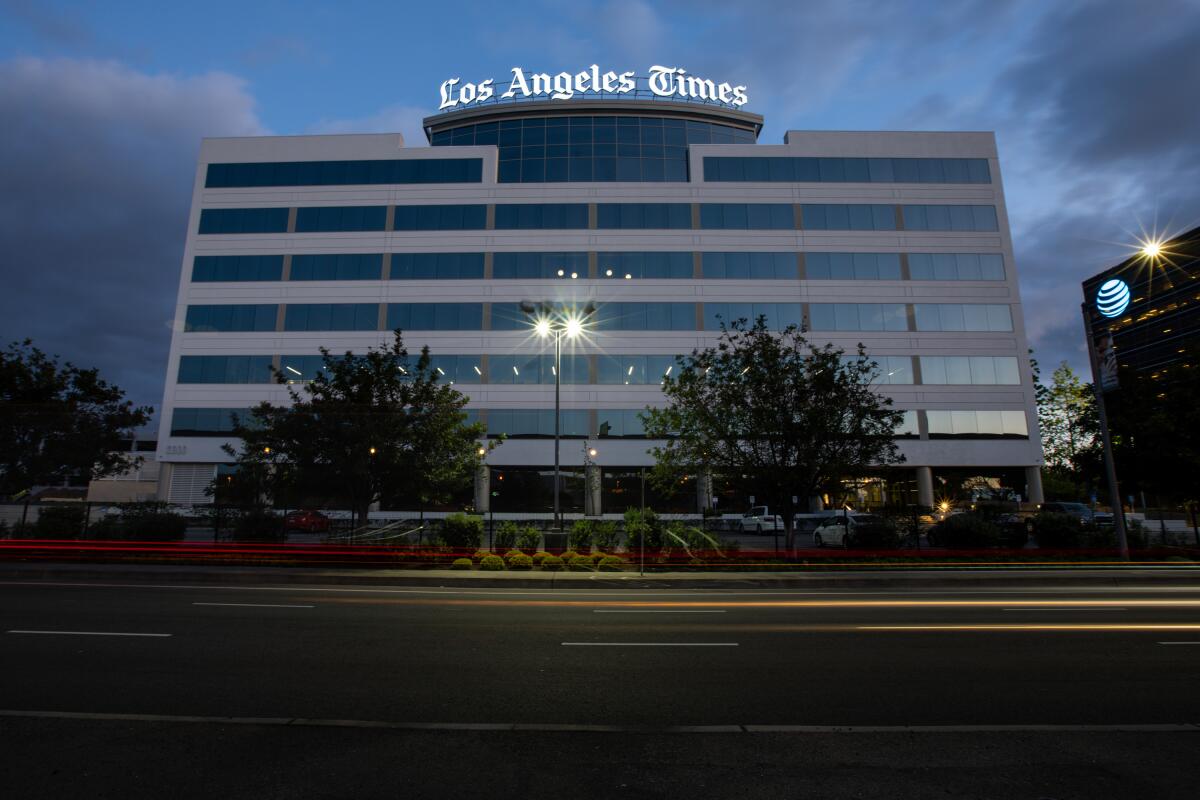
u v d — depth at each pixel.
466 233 43.56
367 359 24.09
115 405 24.39
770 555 20.39
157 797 3.85
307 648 8.02
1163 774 4.27
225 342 42.06
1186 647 8.27
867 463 21.12
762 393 20.78
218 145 44.56
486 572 16.98
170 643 8.20
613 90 50.34
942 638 8.84
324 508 22.17
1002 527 22.48
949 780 4.17
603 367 42.09
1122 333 68.94
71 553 19.27
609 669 7.09
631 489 40.97
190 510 21.62
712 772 4.30
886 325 42.78
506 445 41.03
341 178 44.25
